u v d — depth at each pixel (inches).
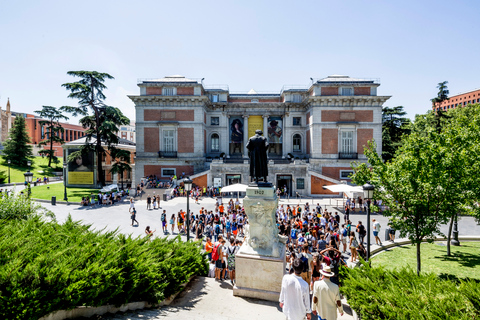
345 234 598.2
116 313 240.8
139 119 1577.3
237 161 1569.9
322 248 506.9
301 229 649.0
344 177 1502.2
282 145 1796.3
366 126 1502.2
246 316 261.9
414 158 426.0
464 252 564.4
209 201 1200.8
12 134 2272.4
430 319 191.0
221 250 378.3
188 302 295.3
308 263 353.7
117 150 1385.3
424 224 399.2
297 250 540.4
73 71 1380.4
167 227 801.6
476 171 421.4
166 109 1576.0
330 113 1515.7
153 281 262.4
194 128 1574.8
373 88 1521.9
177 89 1595.7
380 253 565.3
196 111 1572.3
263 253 313.7
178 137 1576.0
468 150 446.0
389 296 223.0
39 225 332.5
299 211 868.6
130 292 241.6
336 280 329.7
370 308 227.1
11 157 2187.5
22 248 219.9
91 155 1529.3
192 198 1258.0
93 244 275.9
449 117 1595.7
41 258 202.2
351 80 1552.7
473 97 3201.3
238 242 410.3
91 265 213.9
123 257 255.0
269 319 256.7
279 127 1806.1
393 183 418.6
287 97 1781.5
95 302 210.7
